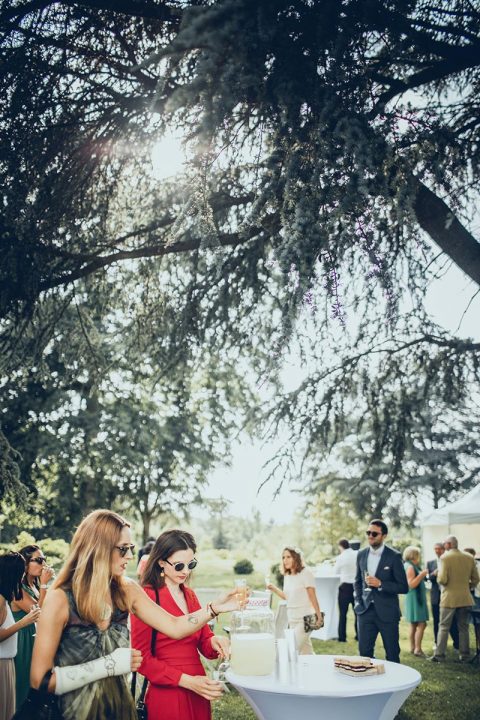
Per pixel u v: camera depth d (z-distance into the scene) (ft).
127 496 76.28
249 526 200.23
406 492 65.46
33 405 66.08
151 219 27.17
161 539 12.27
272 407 30.83
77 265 24.85
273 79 14.20
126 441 71.92
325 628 39.58
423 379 31.40
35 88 20.11
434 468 63.87
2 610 15.15
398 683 12.46
